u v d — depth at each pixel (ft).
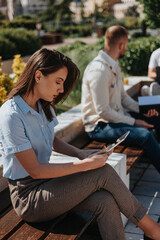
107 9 119.75
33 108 6.74
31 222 6.93
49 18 113.91
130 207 6.89
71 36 94.17
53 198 6.56
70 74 6.81
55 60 6.31
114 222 6.68
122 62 28.58
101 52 11.71
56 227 6.67
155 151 11.16
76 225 6.71
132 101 13.75
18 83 6.54
